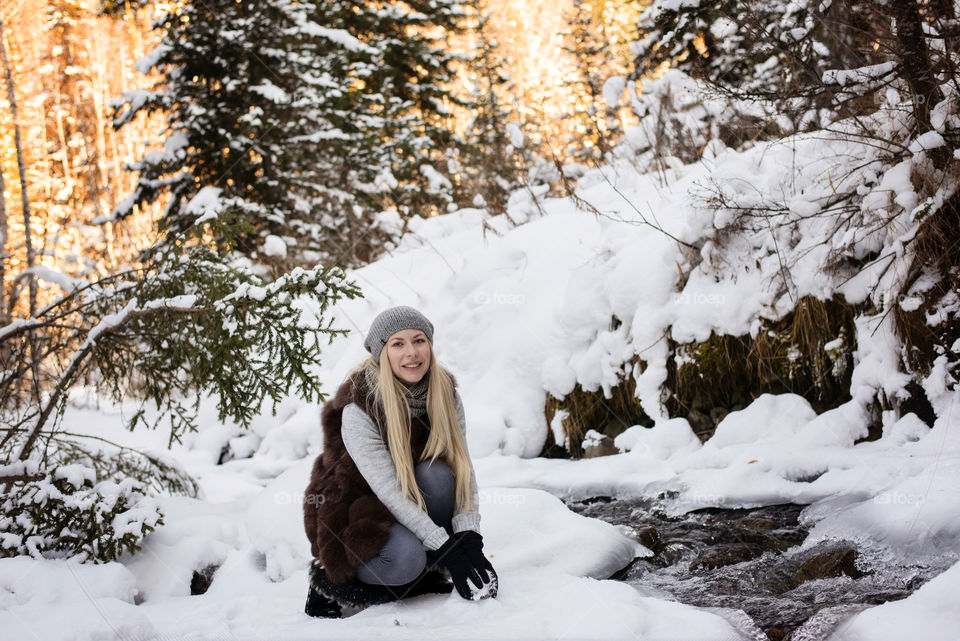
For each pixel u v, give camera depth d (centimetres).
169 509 374
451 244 764
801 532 319
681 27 713
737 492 376
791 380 450
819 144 484
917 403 391
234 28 1023
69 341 409
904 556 265
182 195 1067
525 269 617
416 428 263
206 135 1029
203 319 371
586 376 523
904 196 407
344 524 249
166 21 1039
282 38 1056
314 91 1086
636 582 286
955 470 309
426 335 264
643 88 749
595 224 611
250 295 342
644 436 486
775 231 468
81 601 254
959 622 188
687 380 482
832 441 402
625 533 336
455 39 2578
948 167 393
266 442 627
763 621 228
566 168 899
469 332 605
